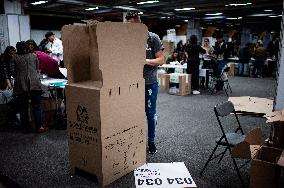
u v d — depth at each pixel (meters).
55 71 4.75
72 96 2.56
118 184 2.63
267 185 2.27
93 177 2.65
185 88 7.40
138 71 2.74
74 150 2.71
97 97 2.36
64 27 2.51
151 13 14.62
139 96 2.79
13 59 4.02
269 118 2.60
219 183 2.68
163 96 7.25
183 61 8.54
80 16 16.83
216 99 6.92
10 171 2.92
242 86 9.15
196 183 2.68
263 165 2.26
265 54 11.38
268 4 11.68
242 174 2.87
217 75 7.91
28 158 3.26
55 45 5.81
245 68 11.95
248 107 4.00
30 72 4.02
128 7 12.76
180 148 3.56
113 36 2.39
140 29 2.65
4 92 4.55
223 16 17.12
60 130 4.37
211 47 9.79
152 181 2.67
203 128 4.46
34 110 4.16
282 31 3.14
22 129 4.35
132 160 2.85
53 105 4.52
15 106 4.41
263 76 11.85
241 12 15.47
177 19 18.22
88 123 2.50
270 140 3.20
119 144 2.64
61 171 2.92
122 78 2.56
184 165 3.02
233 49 13.52
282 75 3.21
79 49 2.66
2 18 10.26
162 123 4.75
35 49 5.05
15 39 10.48
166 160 3.18
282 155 1.99
